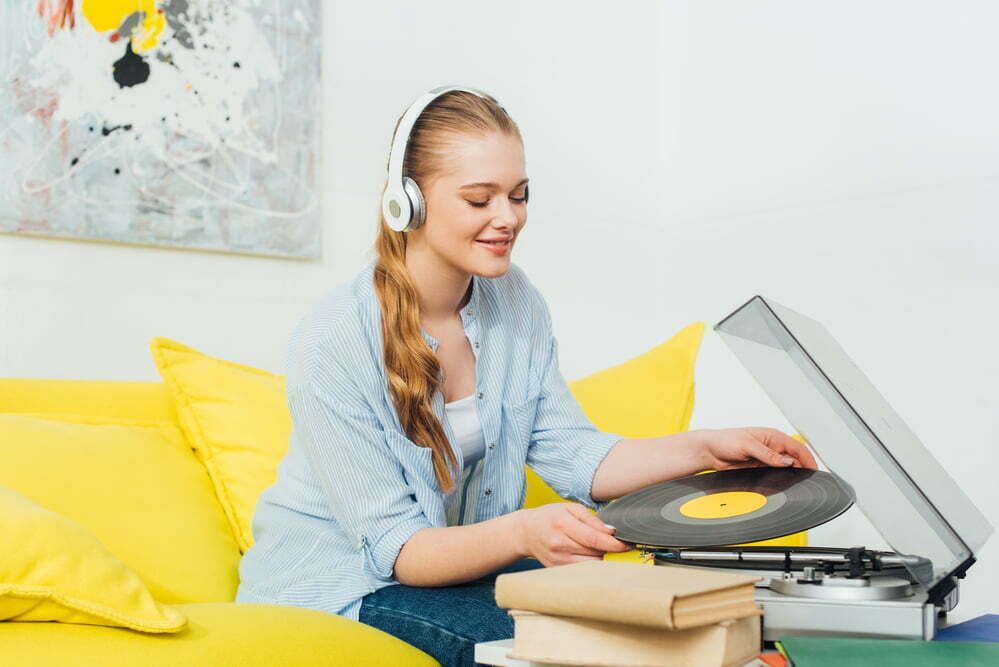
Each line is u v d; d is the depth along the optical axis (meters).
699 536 0.98
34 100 1.92
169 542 1.54
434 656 1.25
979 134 2.42
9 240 1.91
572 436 1.63
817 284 2.74
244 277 2.20
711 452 1.45
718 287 2.98
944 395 2.48
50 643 1.01
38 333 1.93
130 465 1.61
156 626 1.06
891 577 0.98
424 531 1.33
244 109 2.18
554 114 2.85
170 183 2.07
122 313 2.03
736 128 2.94
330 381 1.39
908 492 0.94
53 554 1.07
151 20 2.06
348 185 2.38
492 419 1.54
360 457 1.38
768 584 0.98
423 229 1.44
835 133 2.71
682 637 0.80
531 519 1.18
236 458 1.74
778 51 2.85
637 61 3.09
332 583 1.39
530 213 2.78
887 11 2.61
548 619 0.84
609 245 2.97
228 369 1.84
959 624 1.01
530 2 2.81
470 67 2.66
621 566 0.92
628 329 3.01
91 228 1.98
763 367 1.01
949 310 2.47
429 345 1.47
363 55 2.43
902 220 2.57
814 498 1.01
